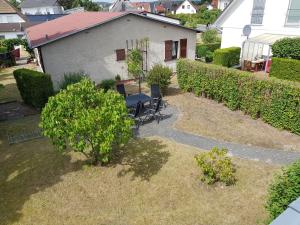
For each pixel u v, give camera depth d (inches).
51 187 301.6
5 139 425.4
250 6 865.5
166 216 256.1
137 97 519.8
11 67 1055.0
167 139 407.2
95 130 283.4
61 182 309.4
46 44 627.8
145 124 463.8
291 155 354.0
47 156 365.4
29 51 1125.1
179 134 423.2
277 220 137.3
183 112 515.2
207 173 303.7
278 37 791.1
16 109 571.5
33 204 276.7
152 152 368.8
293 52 657.6
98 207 270.4
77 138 293.3
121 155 361.7
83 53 691.4
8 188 303.1
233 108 511.8
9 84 792.9
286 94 405.4
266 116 449.4
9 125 480.4
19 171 334.3
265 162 339.3
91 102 306.0
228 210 259.9
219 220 248.2
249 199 273.0
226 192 285.3
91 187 299.3
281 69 674.2
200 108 533.6
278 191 209.2
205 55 1082.7
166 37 812.6
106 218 256.5
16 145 403.2
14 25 1745.8
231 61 882.1
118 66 760.3
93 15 920.3
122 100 308.2
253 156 354.0
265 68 815.7
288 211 142.6
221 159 315.3
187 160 345.4
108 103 293.4
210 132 426.6
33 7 2800.2
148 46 788.6
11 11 1792.6
